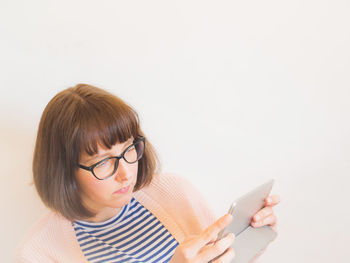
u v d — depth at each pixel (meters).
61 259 0.84
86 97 0.74
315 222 1.40
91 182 0.75
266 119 1.27
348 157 1.31
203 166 1.30
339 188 1.35
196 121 1.24
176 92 1.19
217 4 1.11
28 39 1.01
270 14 1.14
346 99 1.24
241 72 1.20
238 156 1.31
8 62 1.01
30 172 1.13
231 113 1.25
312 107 1.26
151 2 1.07
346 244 1.42
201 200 1.08
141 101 1.17
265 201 0.92
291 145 1.30
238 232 0.83
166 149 1.26
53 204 0.82
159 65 1.15
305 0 1.13
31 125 1.09
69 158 0.73
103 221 0.91
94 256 0.86
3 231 1.17
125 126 0.72
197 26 1.12
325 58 1.20
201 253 0.66
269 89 1.23
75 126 0.70
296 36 1.17
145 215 0.96
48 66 1.05
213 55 1.17
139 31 1.09
